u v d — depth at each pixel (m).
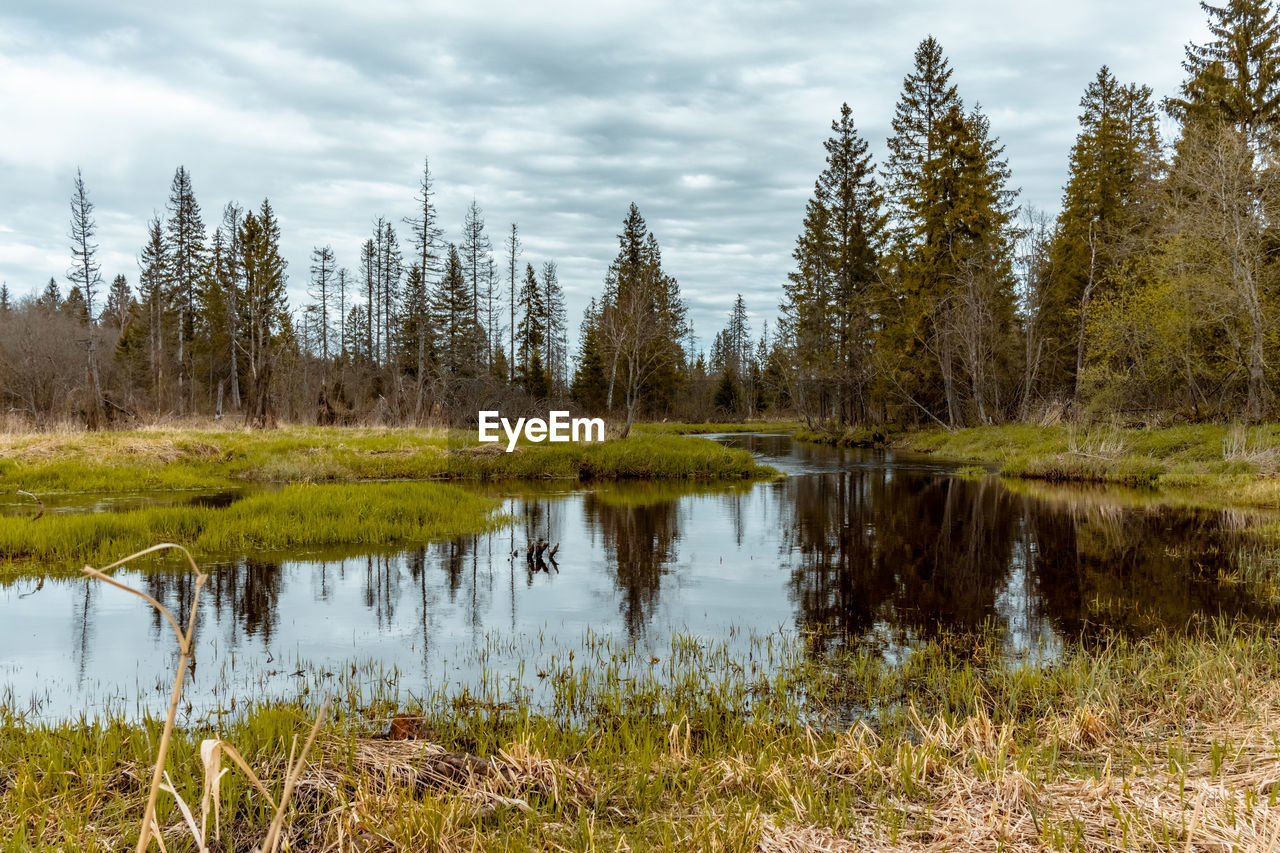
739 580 10.72
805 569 11.39
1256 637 6.87
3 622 8.51
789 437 48.19
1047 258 36.06
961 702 6.00
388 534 13.42
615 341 32.38
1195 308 23.42
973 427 34.25
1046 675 6.51
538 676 6.80
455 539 13.45
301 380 48.75
